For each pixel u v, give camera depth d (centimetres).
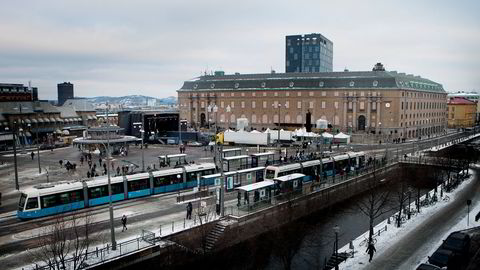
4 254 2931
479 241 3422
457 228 3884
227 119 13975
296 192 4672
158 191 4834
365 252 3309
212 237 3512
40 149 9088
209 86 14338
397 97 11319
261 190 4194
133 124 10362
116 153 8125
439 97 15038
